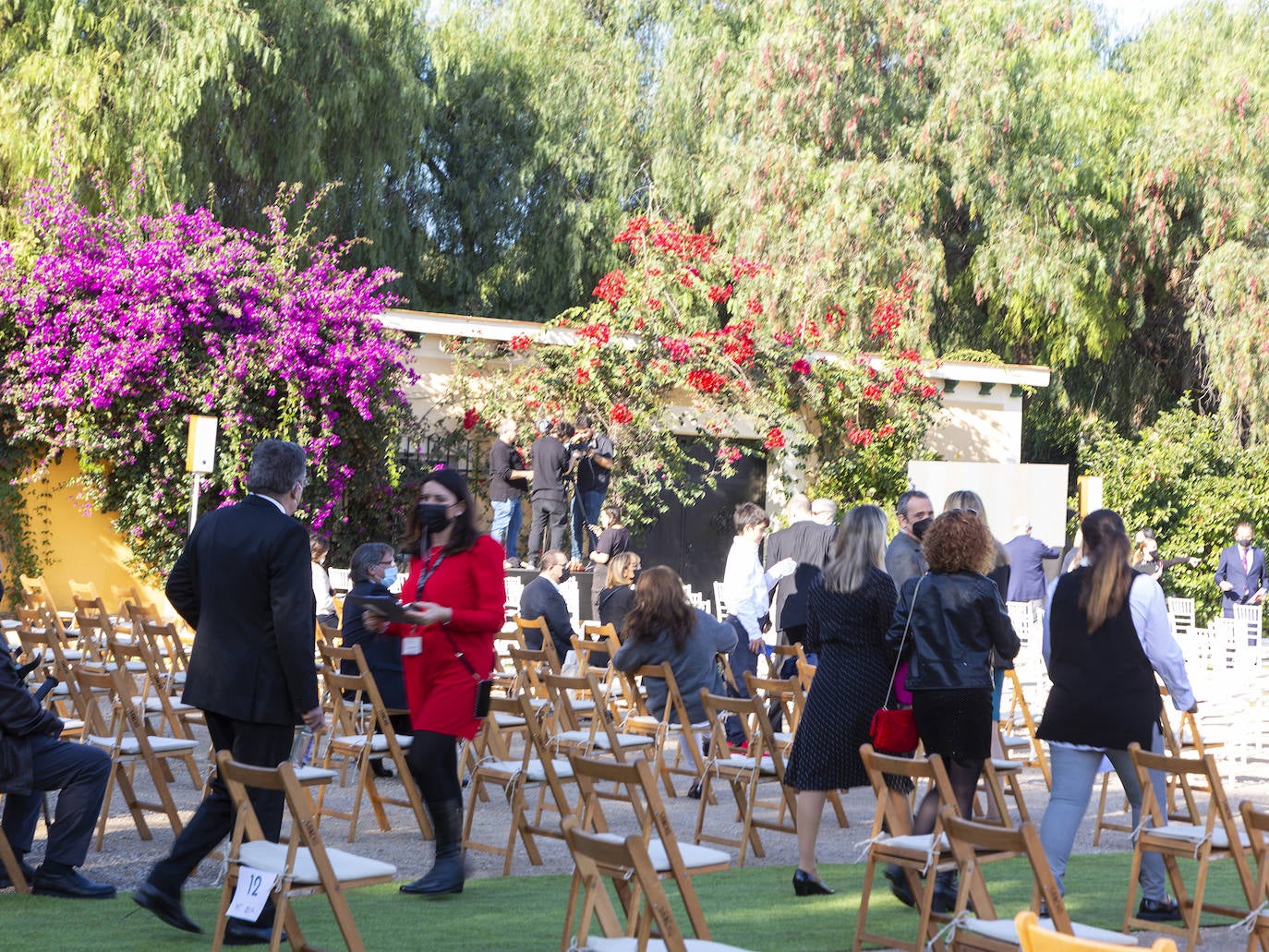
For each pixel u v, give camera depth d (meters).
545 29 25.94
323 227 20.81
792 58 21.58
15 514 15.45
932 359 20.19
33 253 15.27
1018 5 22.83
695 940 4.31
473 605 5.96
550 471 15.91
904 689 6.10
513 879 6.52
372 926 5.52
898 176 21.14
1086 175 22.91
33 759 5.85
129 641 13.80
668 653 8.67
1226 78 22.58
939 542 5.94
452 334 17.67
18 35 17.48
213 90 18.28
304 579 5.20
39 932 5.27
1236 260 22.00
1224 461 22.20
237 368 15.22
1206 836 5.36
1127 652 5.68
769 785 9.95
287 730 5.28
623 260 25.05
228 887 4.72
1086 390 25.53
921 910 4.97
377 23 21.22
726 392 18.53
